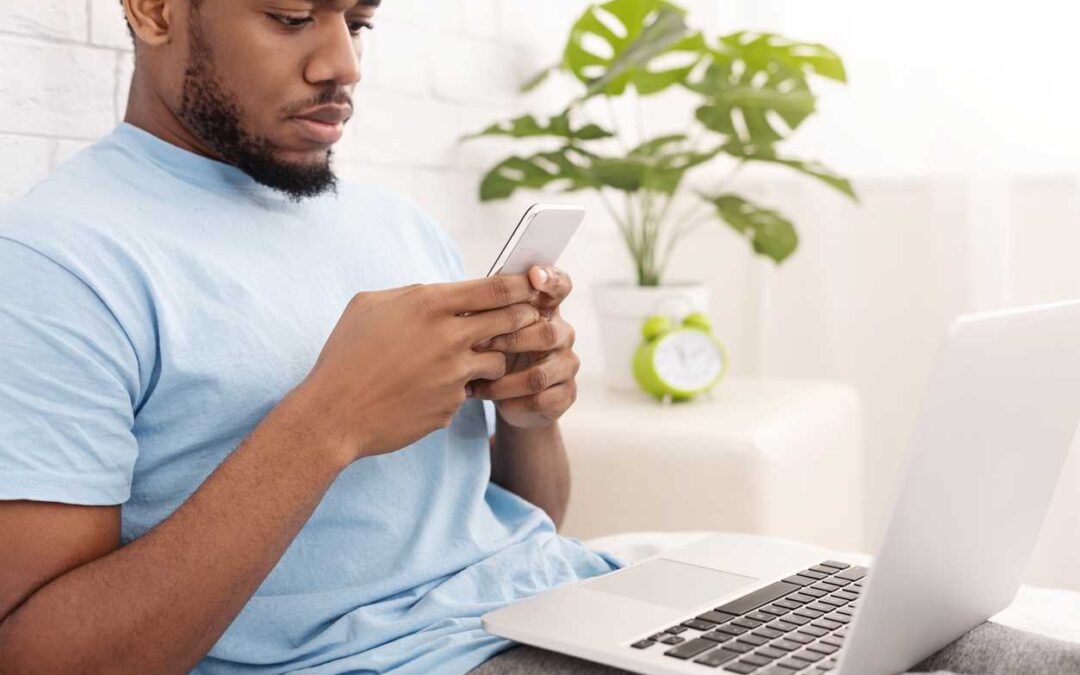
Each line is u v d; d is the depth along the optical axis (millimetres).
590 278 2215
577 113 2152
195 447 890
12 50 1143
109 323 824
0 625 766
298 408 825
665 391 1817
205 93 930
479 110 1881
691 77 2293
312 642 899
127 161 949
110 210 896
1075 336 818
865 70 2180
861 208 2234
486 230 1910
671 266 2420
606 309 1939
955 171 2117
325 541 946
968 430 719
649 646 800
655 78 1907
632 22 1861
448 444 1058
